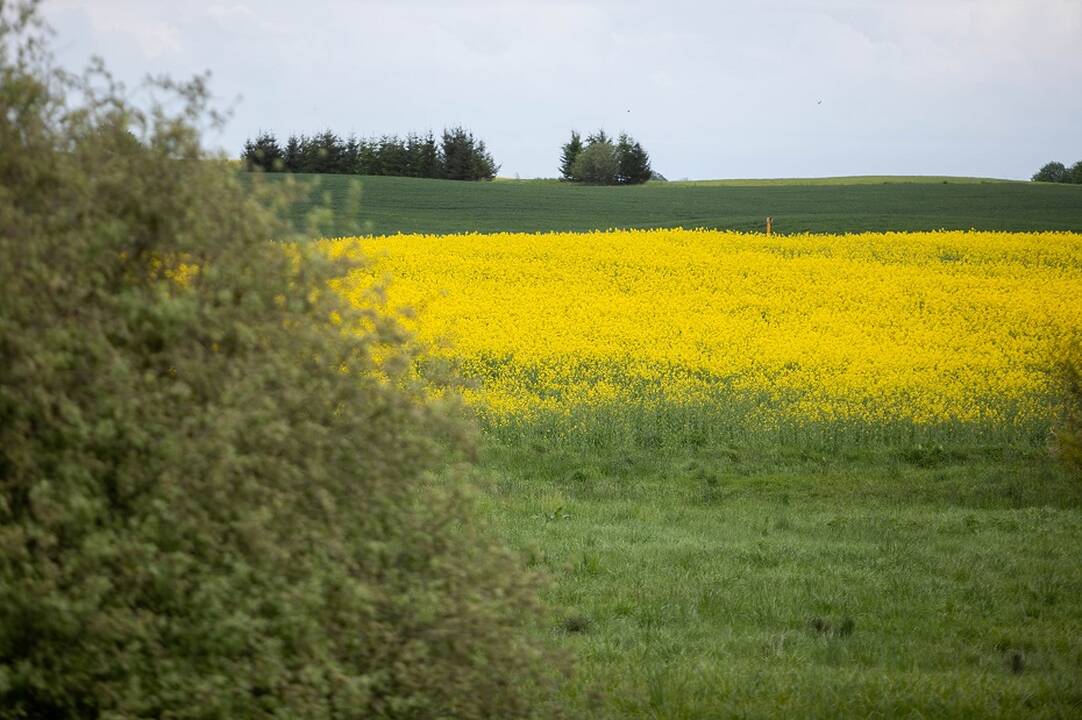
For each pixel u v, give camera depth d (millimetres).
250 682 10664
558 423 47594
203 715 10484
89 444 10383
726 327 73750
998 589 26094
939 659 20719
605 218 157125
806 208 174000
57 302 10516
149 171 11414
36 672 10250
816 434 47656
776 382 59875
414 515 12211
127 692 10289
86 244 10688
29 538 10289
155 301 10922
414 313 13531
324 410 11672
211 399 10867
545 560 27406
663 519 34500
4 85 11250
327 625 11289
